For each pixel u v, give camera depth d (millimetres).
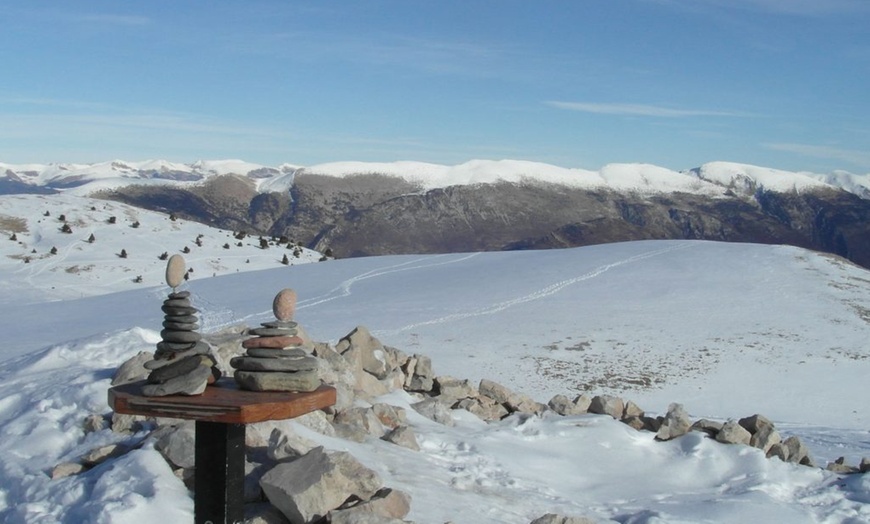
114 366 12508
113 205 104000
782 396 36594
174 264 7020
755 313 50938
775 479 12672
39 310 56500
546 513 9852
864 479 12727
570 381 37062
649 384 37438
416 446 11602
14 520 7898
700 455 13219
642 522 10234
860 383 38938
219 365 11039
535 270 64688
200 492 6496
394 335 44281
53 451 9672
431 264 74500
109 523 7324
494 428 13508
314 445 9062
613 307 51812
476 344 42688
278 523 7910
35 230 89438
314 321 47938
